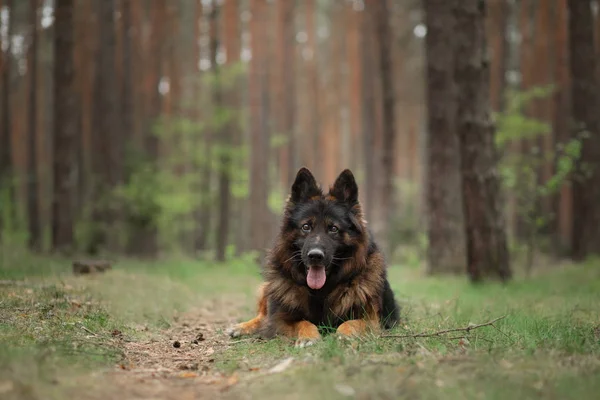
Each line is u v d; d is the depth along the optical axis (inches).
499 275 526.3
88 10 1252.5
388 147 992.2
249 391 176.6
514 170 692.1
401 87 1723.7
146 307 363.3
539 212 630.5
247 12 1615.4
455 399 156.6
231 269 795.4
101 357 211.5
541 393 159.9
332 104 1887.3
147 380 191.0
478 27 526.0
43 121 1662.2
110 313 318.7
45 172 1621.6
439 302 394.9
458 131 534.0
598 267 623.5
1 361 175.8
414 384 167.2
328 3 1910.7
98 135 1063.0
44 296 326.0
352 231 277.3
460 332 253.4
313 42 1717.5
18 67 1544.0
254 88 1386.6
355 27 1599.4
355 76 1641.2
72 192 749.3
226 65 1105.4
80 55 1269.7
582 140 746.8
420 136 1744.6
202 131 1125.1
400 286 507.8
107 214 942.4
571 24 756.0
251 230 1322.6
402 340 235.9
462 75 527.8
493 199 527.5
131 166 995.3
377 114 1562.5
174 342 269.0
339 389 165.8
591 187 756.6
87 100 1300.4
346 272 275.7
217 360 231.0
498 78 1230.9
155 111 1258.0
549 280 549.6
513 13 1433.3
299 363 204.7
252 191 1327.5
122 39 1146.7
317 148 1760.6
